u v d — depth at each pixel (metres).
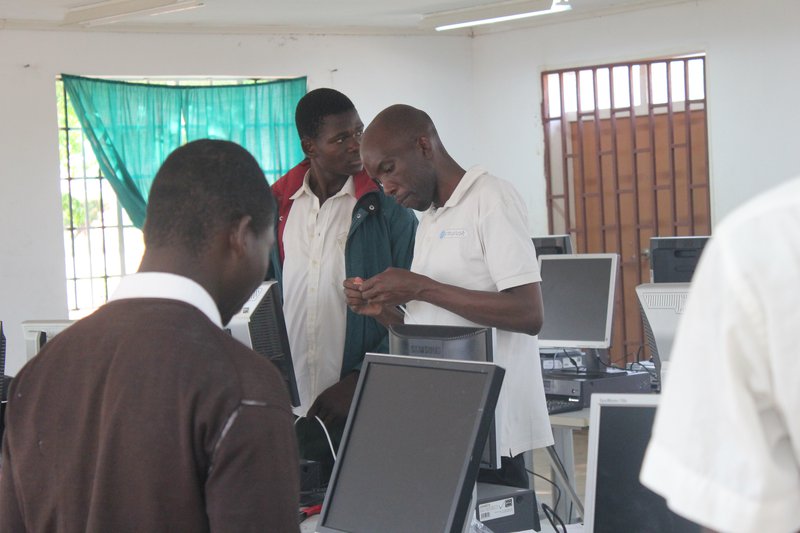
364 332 2.77
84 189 6.63
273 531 1.10
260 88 6.77
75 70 6.38
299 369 2.86
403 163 2.22
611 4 6.55
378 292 2.20
